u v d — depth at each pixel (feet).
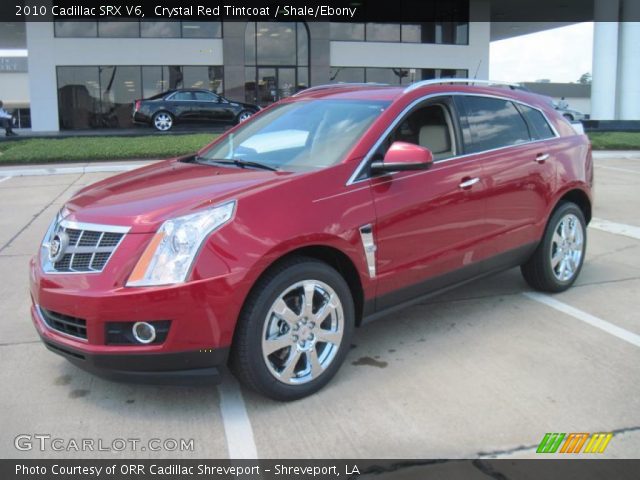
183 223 10.70
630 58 85.25
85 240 11.30
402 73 100.42
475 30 102.06
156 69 92.02
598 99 87.25
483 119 15.96
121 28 90.48
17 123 157.48
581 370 13.17
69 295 10.77
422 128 14.37
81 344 10.82
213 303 10.52
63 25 89.15
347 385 12.57
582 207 19.19
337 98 15.34
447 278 14.61
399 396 12.10
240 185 11.83
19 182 41.68
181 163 15.31
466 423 11.12
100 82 91.15
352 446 10.47
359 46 97.76
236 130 16.60
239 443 10.59
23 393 12.33
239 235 10.87
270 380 11.42
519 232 16.31
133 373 10.62
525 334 15.15
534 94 18.81
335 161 12.88
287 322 11.57
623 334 15.14
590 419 11.24
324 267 11.98
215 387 12.58
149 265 10.50
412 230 13.46
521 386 12.48
